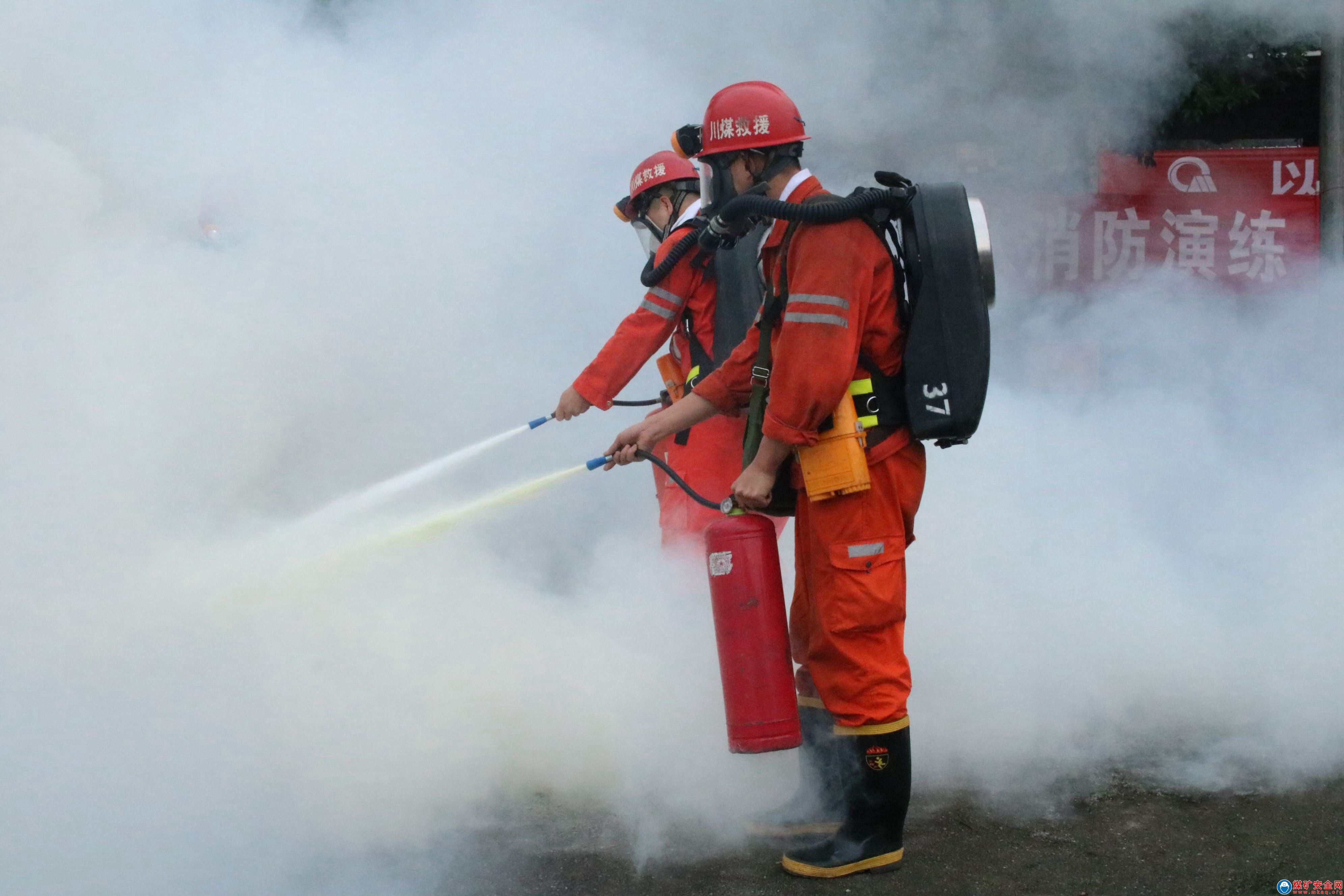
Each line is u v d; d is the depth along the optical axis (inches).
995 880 93.6
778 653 95.1
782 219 94.0
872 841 95.3
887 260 92.4
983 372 92.0
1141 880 92.6
